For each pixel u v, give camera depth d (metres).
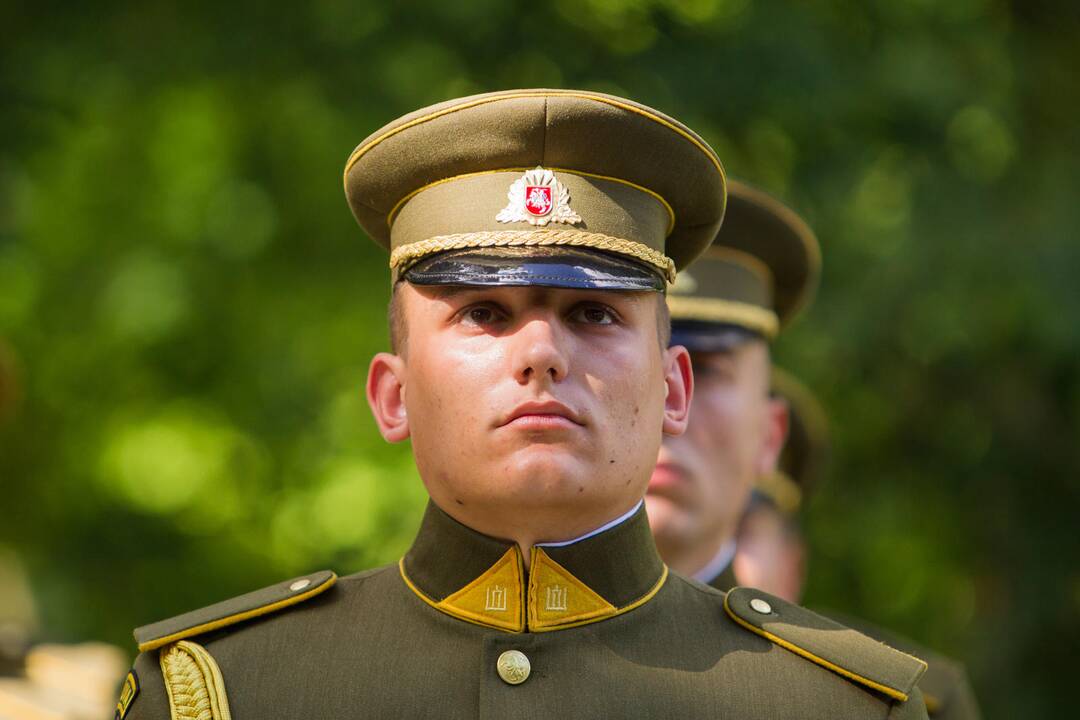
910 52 22.78
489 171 8.93
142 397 30.64
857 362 22.36
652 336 8.83
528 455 8.30
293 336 28.20
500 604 8.88
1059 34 24.12
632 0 23.22
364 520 26.94
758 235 12.84
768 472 13.99
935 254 21.91
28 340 29.86
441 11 23.28
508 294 8.53
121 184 28.44
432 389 8.57
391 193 9.20
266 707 8.68
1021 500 23.55
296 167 27.20
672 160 9.08
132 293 28.17
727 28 22.81
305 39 24.23
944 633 25.05
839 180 22.69
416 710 8.63
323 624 9.15
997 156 23.02
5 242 28.20
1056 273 21.70
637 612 9.06
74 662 15.55
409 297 8.88
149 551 31.75
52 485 31.69
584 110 8.82
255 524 30.56
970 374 22.86
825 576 25.17
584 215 8.86
